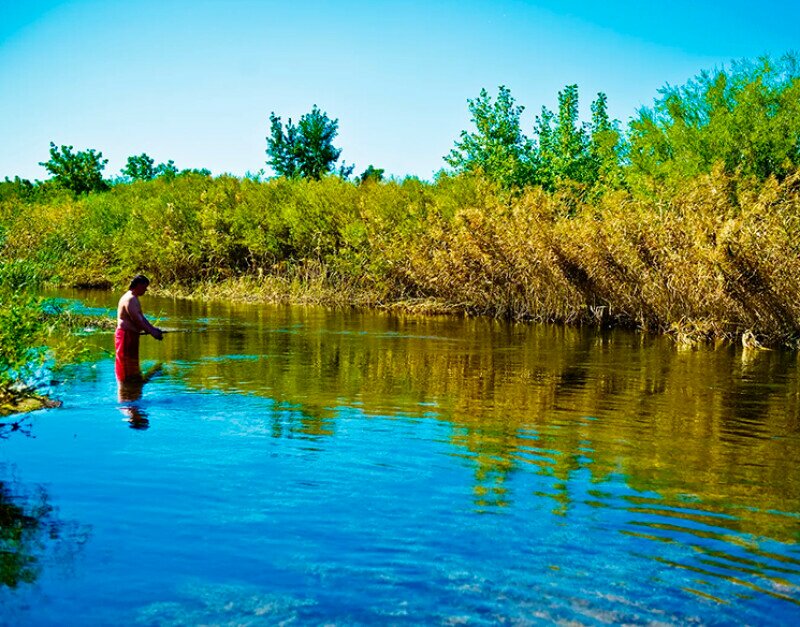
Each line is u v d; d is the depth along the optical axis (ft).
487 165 118.42
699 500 19.88
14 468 21.70
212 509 18.60
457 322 73.31
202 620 13.37
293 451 23.93
